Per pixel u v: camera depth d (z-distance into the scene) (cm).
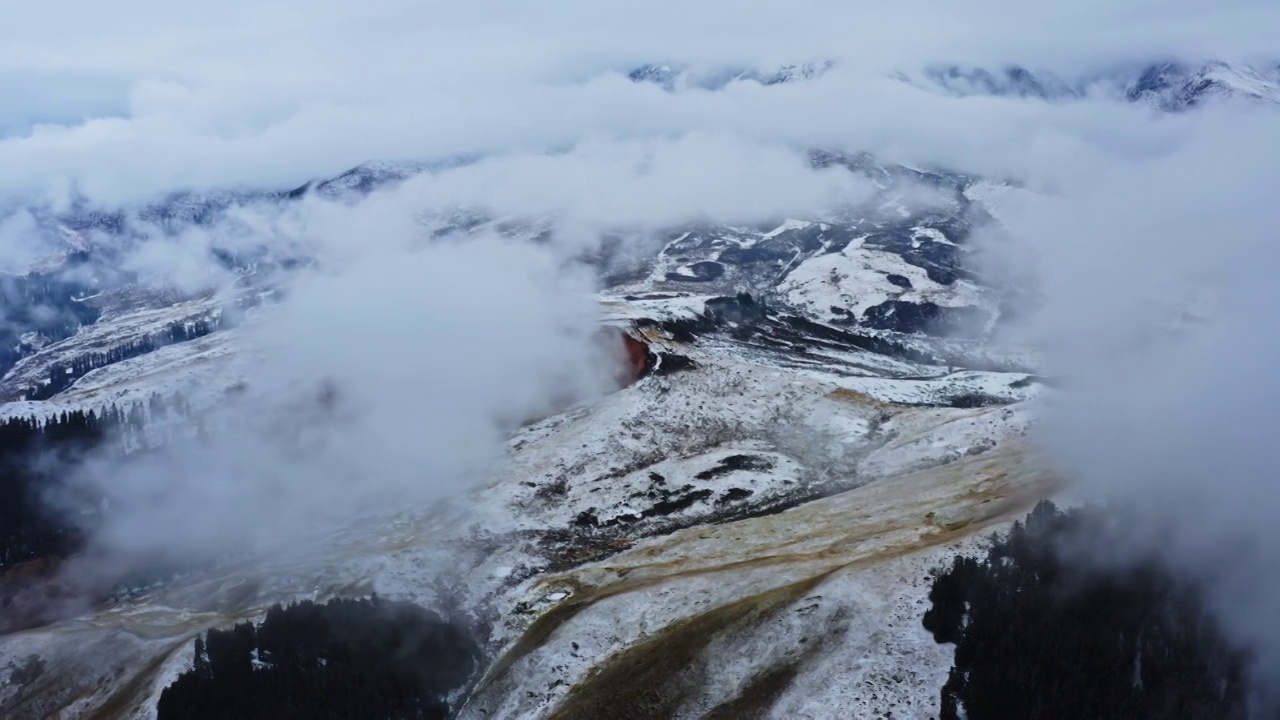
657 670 10731
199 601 13762
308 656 11262
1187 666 9112
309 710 10681
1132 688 8994
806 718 9581
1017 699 8981
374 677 11175
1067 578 9925
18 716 11475
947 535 11669
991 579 9981
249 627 11512
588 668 11319
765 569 12056
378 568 13612
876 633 10125
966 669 9456
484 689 11488
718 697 10262
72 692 11700
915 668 9656
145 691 11144
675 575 12594
